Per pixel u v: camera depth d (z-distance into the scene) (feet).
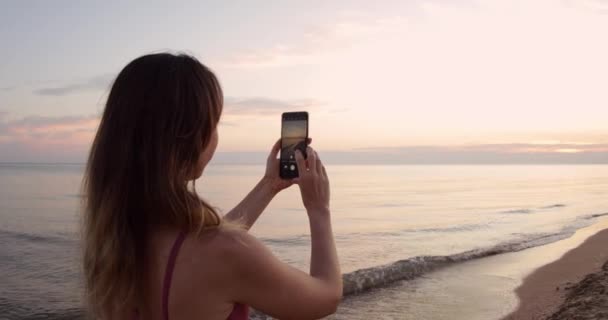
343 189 278.46
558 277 39.06
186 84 3.89
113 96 3.95
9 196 163.43
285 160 5.33
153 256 3.76
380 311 31.19
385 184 346.54
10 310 37.11
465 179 464.65
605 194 219.41
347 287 37.11
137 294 3.80
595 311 25.29
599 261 45.39
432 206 153.38
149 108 3.79
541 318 27.43
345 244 71.10
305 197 4.67
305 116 5.33
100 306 4.03
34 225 92.27
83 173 4.09
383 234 83.35
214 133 4.09
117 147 3.80
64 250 66.13
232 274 3.65
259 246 3.76
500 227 89.86
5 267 54.24
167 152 3.75
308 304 3.87
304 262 59.52
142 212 3.79
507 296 33.76
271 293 3.70
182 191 3.76
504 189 275.39
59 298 40.65
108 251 3.74
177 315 3.67
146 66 3.94
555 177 529.04
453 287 37.04
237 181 307.17
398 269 43.47
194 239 3.68
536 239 68.33
